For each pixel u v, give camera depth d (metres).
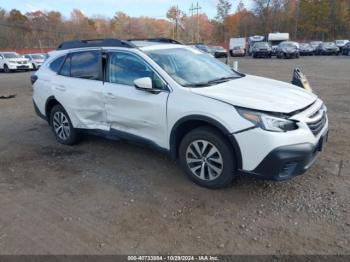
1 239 3.12
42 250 2.95
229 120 3.49
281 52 32.72
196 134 3.81
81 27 84.88
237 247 2.92
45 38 74.19
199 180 3.95
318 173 4.21
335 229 3.11
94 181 4.26
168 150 4.16
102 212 3.53
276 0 86.06
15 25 69.50
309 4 78.31
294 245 2.91
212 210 3.49
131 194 3.89
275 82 4.59
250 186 3.94
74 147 5.55
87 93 4.91
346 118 6.81
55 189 4.09
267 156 3.35
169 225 3.26
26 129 6.84
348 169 4.30
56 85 5.45
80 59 5.19
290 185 3.94
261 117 3.37
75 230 3.23
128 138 4.60
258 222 3.26
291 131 3.38
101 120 4.89
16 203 3.79
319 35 78.31
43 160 5.04
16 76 21.25
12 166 4.86
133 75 4.42
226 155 3.62
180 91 3.91
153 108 4.12
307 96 4.02
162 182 4.15
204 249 2.91
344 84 12.12
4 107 9.40
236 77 4.69
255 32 87.31
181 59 4.60
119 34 93.62
